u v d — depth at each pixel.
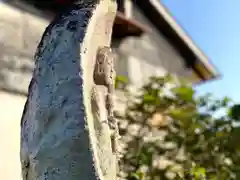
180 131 4.09
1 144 3.43
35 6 3.96
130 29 4.61
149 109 4.12
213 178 3.71
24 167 1.45
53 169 1.33
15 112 3.53
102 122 1.44
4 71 3.55
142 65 5.17
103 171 1.39
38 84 1.46
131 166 3.67
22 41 3.74
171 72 5.72
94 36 1.51
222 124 3.97
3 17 3.69
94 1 1.54
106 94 1.52
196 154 3.96
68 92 1.38
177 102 4.17
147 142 3.99
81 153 1.30
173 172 3.67
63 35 1.48
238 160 3.81
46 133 1.38
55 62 1.44
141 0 5.60
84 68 1.41
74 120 1.33
